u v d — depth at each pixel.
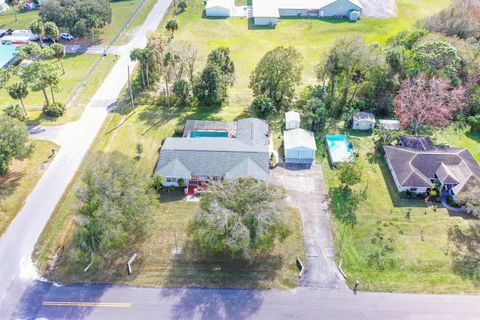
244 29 100.81
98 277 42.00
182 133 62.62
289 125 64.44
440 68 67.31
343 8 105.75
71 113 68.00
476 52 72.38
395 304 40.03
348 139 62.94
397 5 114.62
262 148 56.06
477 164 55.72
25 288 40.94
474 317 38.97
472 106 67.81
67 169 56.16
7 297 40.09
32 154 57.16
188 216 49.12
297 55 67.25
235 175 52.09
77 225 40.97
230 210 40.69
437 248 45.56
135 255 43.78
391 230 47.72
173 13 109.69
